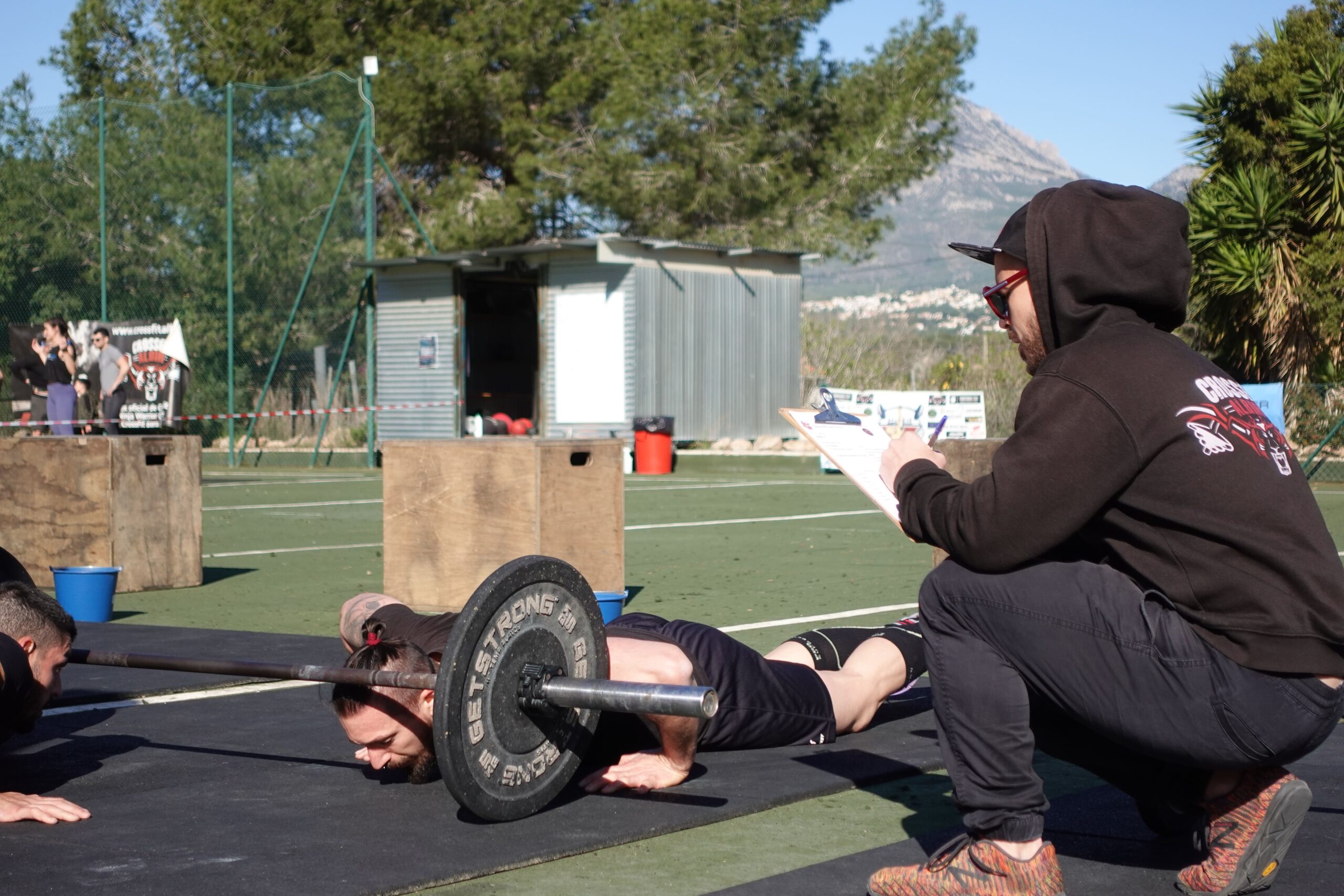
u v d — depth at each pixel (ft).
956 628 8.75
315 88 66.59
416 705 11.05
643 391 66.95
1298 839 10.25
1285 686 7.99
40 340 59.36
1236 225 57.41
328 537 36.50
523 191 91.40
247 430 67.72
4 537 26.16
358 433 71.46
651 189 86.12
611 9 93.40
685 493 52.16
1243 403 8.43
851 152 90.74
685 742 11.51
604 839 10.32
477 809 10.25
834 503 47.19
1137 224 8.62
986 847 8.75
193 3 97.96
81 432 56.44
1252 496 8.02
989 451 23.02
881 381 81.35
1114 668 8.21
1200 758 8.25
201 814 11.10
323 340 68.28
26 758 13.10
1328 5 60.75
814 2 87.20
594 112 88.07
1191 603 8.10
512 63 91.81
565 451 22.34
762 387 72.43
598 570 23.06
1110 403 8.12
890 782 12.30
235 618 22.61
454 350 69.62
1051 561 8.60
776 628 21.22
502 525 22.22
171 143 65.72
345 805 11.34
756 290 72.13
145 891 9.13
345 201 67.62
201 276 66.28
